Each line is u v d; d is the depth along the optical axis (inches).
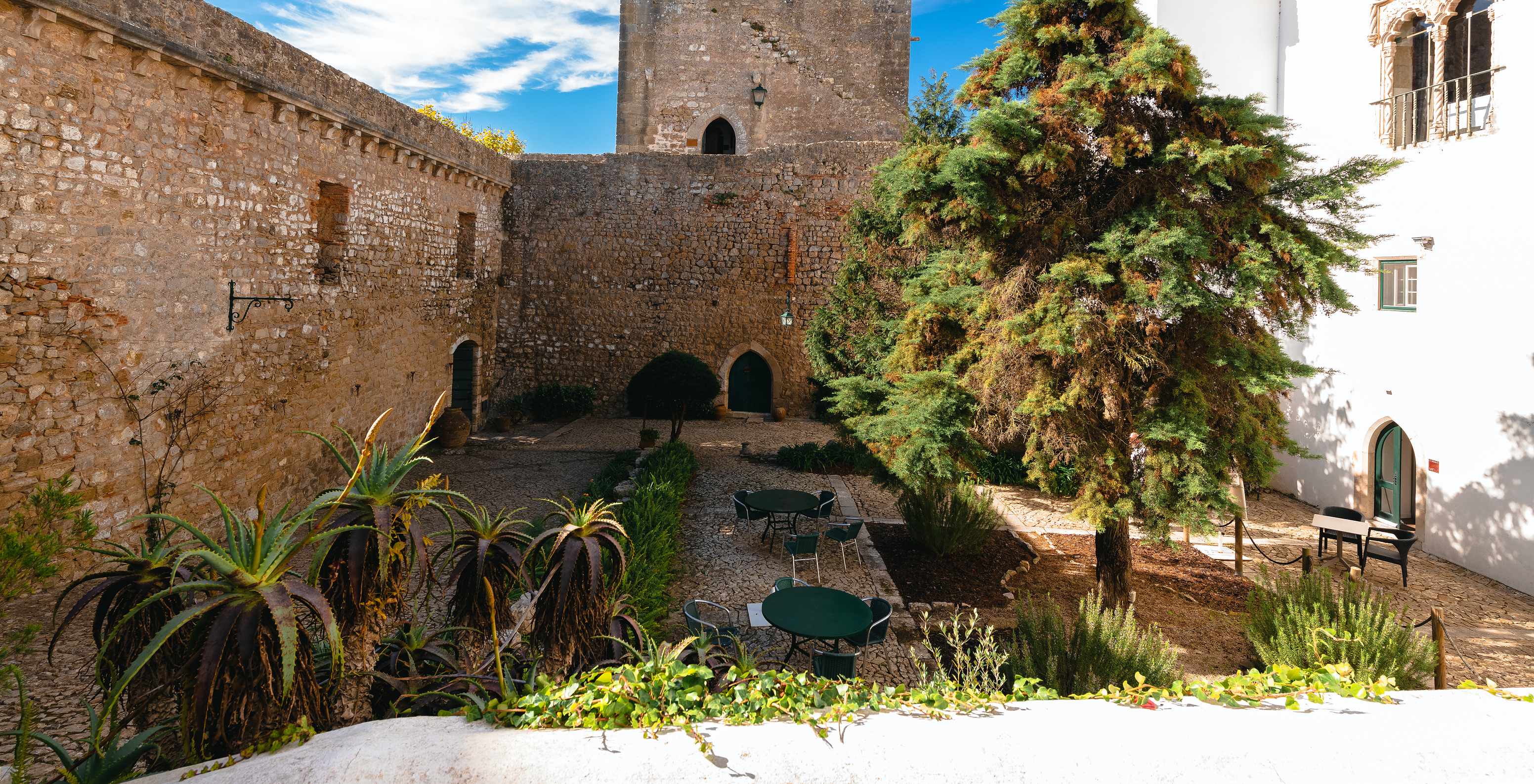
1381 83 385.4
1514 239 319.3
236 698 89.4
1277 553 373.7
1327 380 438.9
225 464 339.9
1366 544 343.3
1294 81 456.1
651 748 88.2
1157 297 228.4
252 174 351.9
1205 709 100.8
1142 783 87.0
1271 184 253.4
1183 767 88.8
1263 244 242.2
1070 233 253.8
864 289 457.1
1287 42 463.8
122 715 114.5
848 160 713.0
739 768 86.0
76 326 266.8
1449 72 351.9
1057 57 265.3
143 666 87.9
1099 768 88.2
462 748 86.7
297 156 387.9
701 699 101.2
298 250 390.9
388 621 117.7
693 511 427.5
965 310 277.1
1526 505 317.7
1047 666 200.4
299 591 91.3
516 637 130.8
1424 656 211.5
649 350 746.8
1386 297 394.6
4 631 233.8
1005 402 274.2
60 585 267.7
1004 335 251.0
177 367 311.0
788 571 333.4
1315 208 256.8
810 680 108.1
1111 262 248.5
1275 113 475.2
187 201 313.3
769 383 759.1
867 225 444.8
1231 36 476.7
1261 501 470.9
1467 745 93.0
